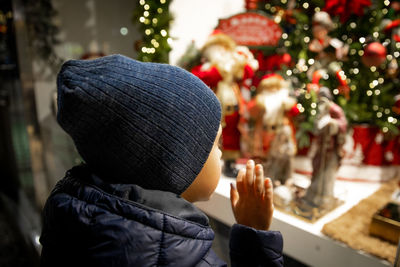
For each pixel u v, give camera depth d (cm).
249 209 49
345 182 118
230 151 118
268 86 107
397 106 114
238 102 119
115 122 35
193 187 46
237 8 147
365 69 115
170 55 137
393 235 67
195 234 36
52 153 156
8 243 147
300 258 77
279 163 105
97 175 40
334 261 71
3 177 202
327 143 85
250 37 129
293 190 97
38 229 154
